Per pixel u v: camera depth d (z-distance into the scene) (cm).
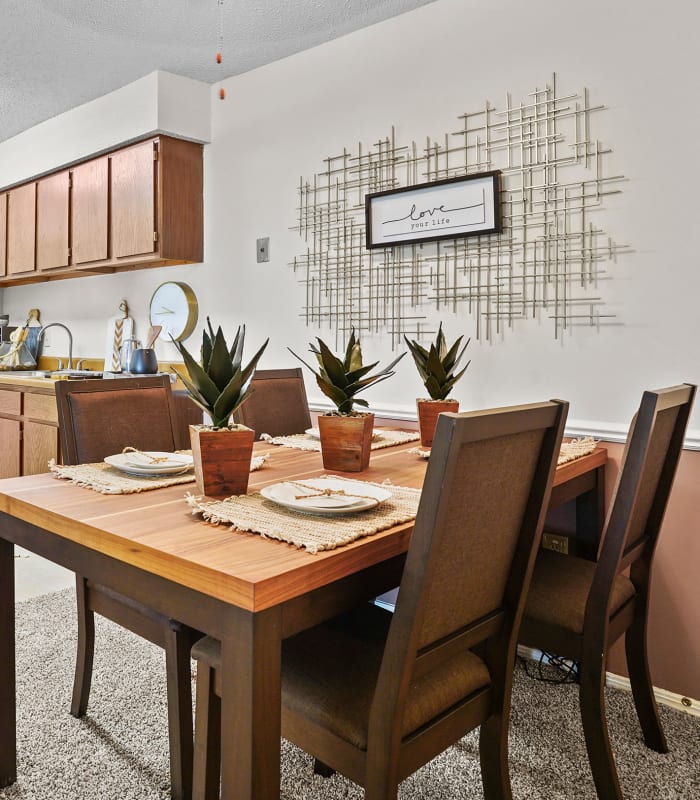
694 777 157
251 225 310
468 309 236
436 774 157
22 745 163
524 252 221
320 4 242
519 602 117
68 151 362
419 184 245
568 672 207
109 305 400
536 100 216
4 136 407
